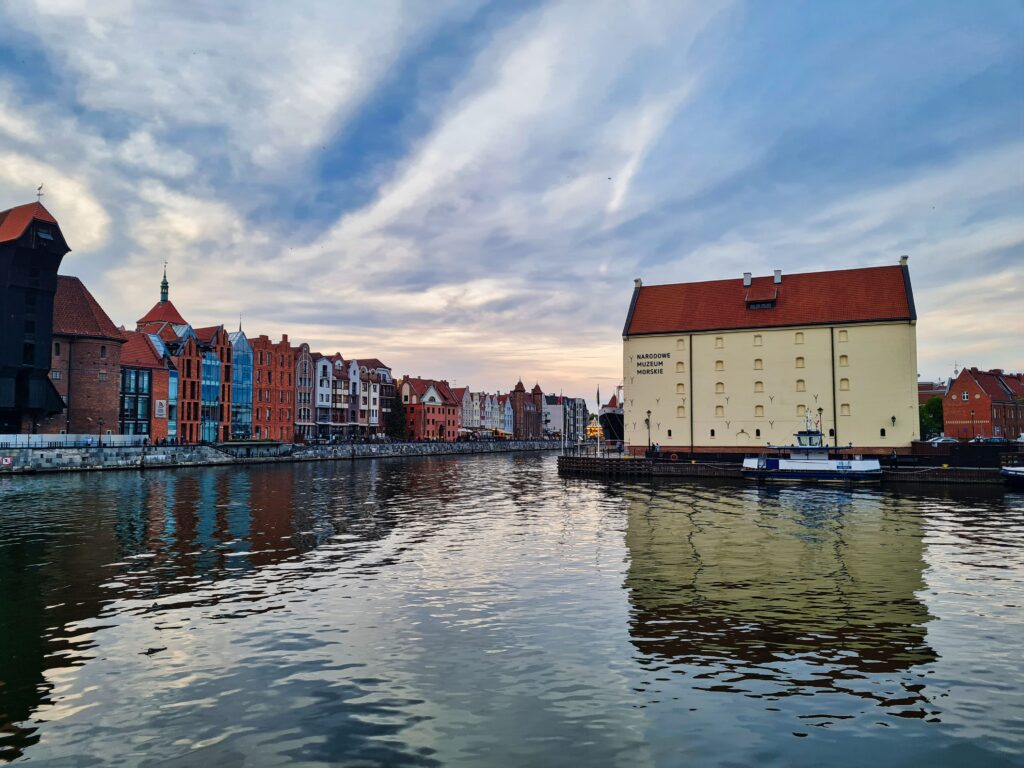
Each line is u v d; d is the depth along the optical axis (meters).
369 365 162.75
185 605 19.80
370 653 15.74
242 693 13.46
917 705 12.88
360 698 13.21
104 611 19.16
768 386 78.00
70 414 86.00
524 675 14.38
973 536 32.78
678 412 81.50
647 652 15.80
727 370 79.75
